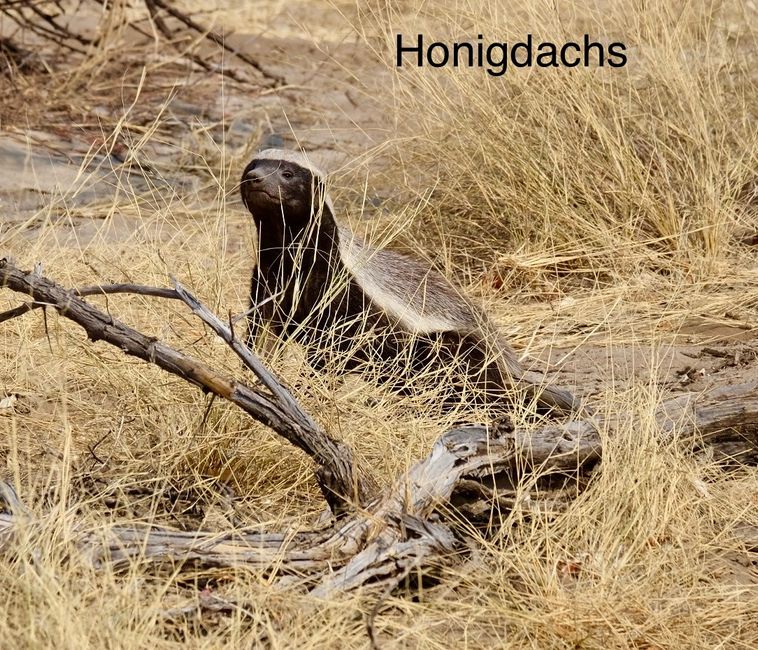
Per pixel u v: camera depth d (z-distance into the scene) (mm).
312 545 7137
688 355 11383
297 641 6332
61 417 8641
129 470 8172
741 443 9000
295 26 23734
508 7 14820
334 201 14438
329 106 19141
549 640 6746
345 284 10188
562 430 8180
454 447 7746
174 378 9070
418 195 12992
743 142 14266
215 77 20453
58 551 6562
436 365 10406
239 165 16578
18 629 5977
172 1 22453
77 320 7520
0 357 9961
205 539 7023
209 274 11164
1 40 20219
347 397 8906
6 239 11789
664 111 14203
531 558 7289
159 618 6418
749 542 8000
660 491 7883
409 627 6695
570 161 13648
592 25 14695
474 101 13875
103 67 19547
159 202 14953
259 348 9609
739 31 15703
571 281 13203
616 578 7059
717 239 13312
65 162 16438
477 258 13484
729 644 6906
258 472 8328
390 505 7344
